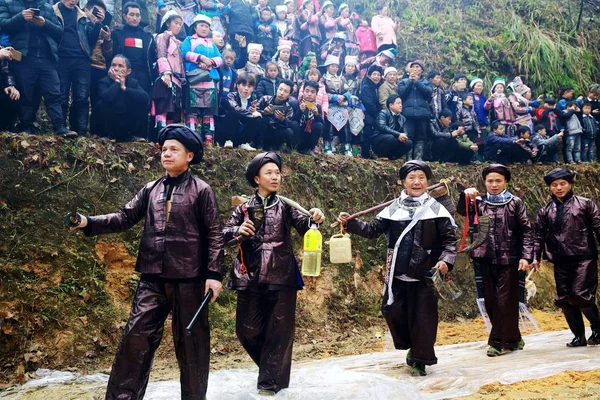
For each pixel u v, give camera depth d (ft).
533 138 35.70
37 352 17.92
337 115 30.22
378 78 31.78
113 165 22.45
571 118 37.04
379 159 31.35
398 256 16.43
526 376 14.80
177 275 12.01
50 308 18.88
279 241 13.94
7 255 18.98
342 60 35.94
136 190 22.68
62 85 23.84
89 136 24.22
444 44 46.75
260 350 14.20
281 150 28.17
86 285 19.99
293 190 26.73
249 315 13.91
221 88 27.32
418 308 16.05
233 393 13.47
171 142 12.62
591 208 20.34
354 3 48.26
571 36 49.78
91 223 12.39
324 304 24.73
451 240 16.02
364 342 23.15
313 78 29.71
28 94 22.67
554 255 20.68
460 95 35.04
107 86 24.25
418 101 31.65
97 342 19.06
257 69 30.09
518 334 19.15
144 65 25.80
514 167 34.81
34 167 20.79
